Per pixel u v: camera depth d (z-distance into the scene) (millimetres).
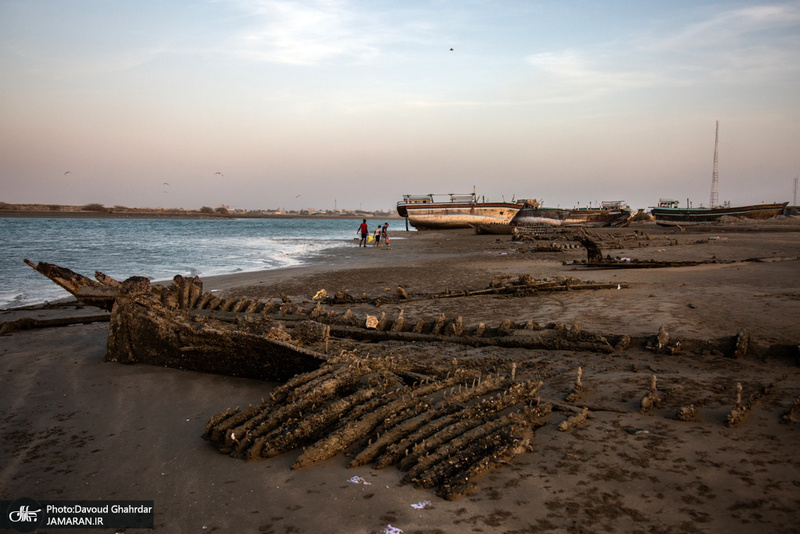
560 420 4836
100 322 11031
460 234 57156
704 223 60812
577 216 63625
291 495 3750
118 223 102938
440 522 3287
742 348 6723
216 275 19828
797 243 29297
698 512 3215
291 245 40625
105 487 4004
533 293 12539
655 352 7223
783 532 2947
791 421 4438
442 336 8328
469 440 4230
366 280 17578
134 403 5992
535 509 3365
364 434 4598
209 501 3729
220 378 6980
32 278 18703
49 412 5727
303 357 6164
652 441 4254
